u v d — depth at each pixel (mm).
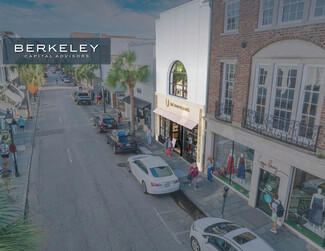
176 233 9758
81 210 11227
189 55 15164
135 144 18234
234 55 11617
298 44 8633
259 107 10820
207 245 7848
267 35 9758
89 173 15070
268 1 9711
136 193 12844
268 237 9430
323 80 8078
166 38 17484
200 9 13664
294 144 8984
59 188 13188
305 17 8281
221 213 10938
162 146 20047
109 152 18703
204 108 14312
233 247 7152
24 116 30547
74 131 24266
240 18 10984
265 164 10516
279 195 10031
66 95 50531
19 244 4336
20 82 55562
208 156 14516
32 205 11516
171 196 12672
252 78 10789
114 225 10188
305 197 9328
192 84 15250
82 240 9258
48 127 25734
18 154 17797
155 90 20938
